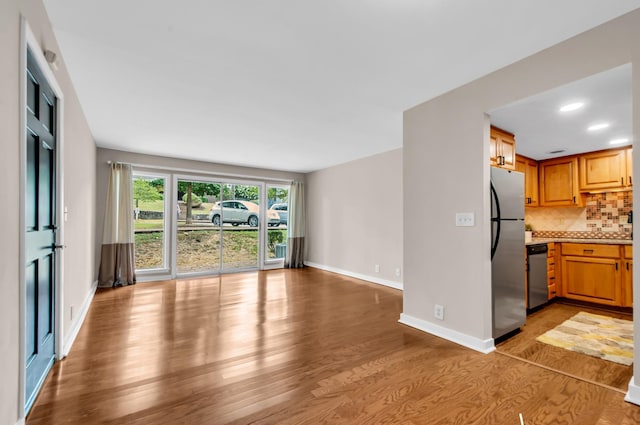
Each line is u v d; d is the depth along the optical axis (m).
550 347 2.58
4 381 1.29
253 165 6.27
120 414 1.63
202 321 3.19
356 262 5.65
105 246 4.77
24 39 1.44
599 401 1.78
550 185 4.38
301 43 2.02
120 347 2.51
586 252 3.82
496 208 2.60
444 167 2.75
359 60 2.22
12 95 1.35
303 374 2.09
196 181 5.87
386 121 3.53
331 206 6.33
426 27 1.85
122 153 5.04
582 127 2.97
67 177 2.46
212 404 1.73
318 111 3.23
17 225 1.42
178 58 2.21
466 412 1.67
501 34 1.92
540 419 1.61
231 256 6.23
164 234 5.48
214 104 3.05
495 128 2.93
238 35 1.94
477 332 2.48
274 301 4.01
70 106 2.54
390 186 4.98
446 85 2.62
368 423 1.58
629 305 3.48
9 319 1.34
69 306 2.58
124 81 2.56
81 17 1.77
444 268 2.74
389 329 2.97
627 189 3.72
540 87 2.11
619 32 1.75
